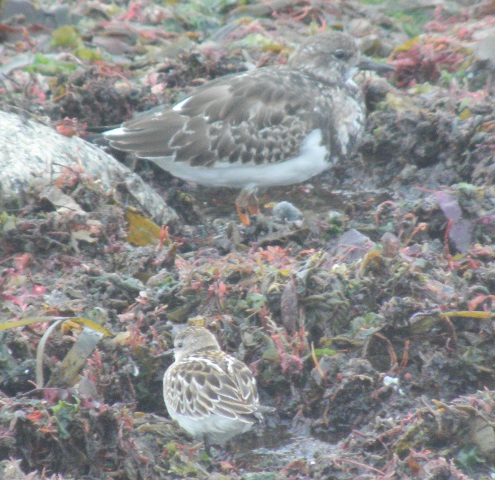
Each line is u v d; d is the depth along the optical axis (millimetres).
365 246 12398
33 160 12547
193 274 10891
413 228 13086
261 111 13727
